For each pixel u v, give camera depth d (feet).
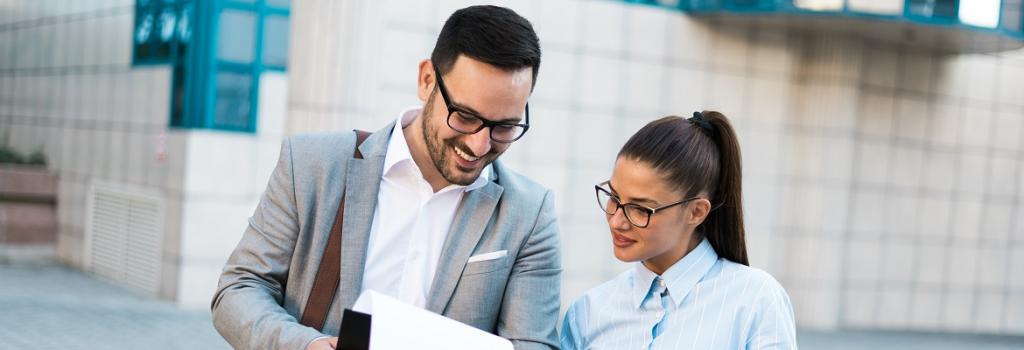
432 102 7.97
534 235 8.77
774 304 8.78
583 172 35.53
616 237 8.65
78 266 39.37
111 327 27.25
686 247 9.08
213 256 32.73
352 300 8.39
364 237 8.47
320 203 8.48
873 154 40.91
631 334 9.17
